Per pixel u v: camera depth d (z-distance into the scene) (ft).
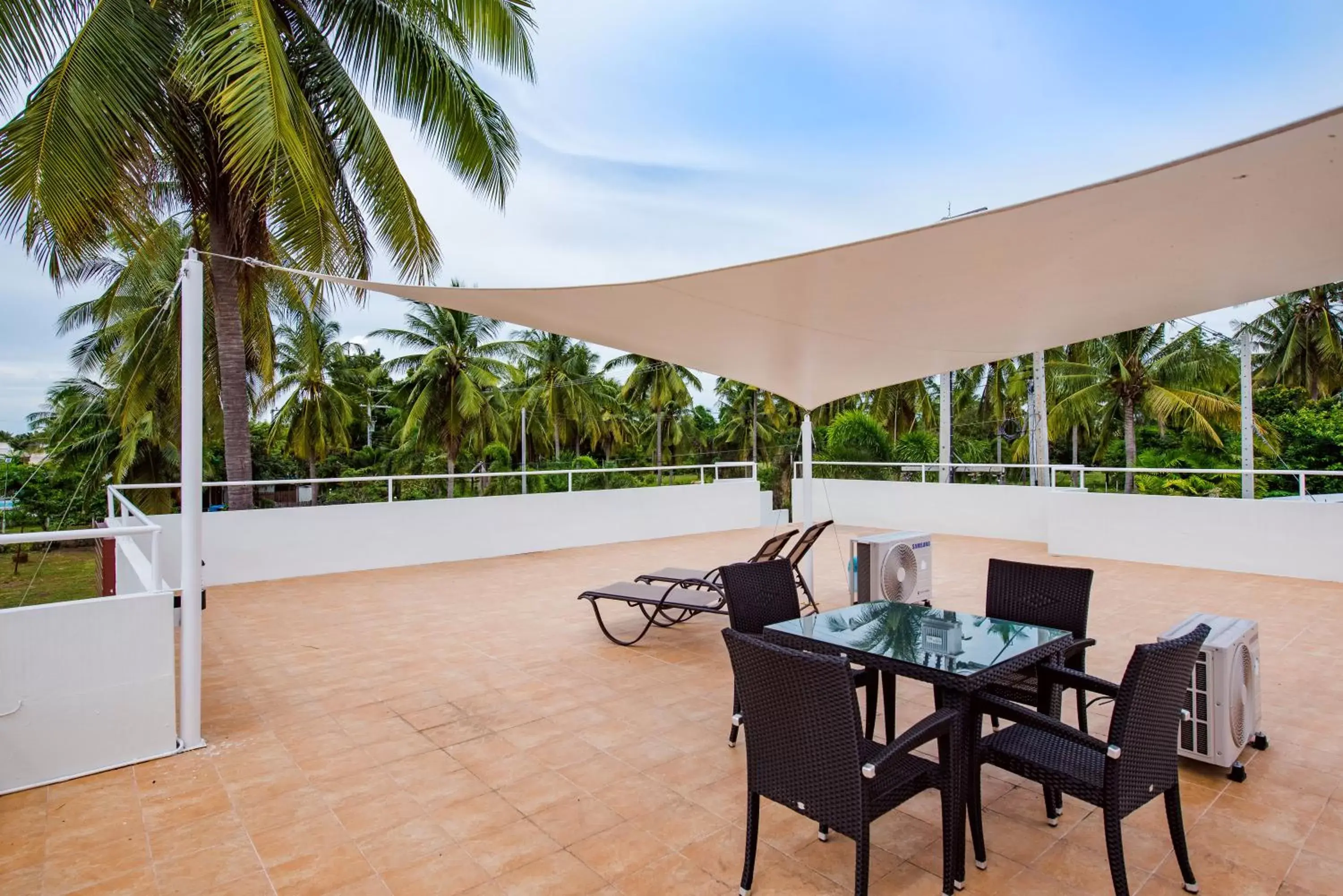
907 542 17.60
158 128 21.75
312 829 8.65
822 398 22.18
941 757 7.24
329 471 88.99
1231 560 25.16
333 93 24.50
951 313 14.24
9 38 17.58
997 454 92.73
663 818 8.84
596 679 14.33
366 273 28.55
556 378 96.94
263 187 23.53
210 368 35.60
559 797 9.41
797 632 9.58
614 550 31.63
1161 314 14.34
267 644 17.06
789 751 6.86
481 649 16.56
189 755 10.79
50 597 40.86
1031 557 28.58
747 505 40.01
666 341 17.51
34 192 18.01
